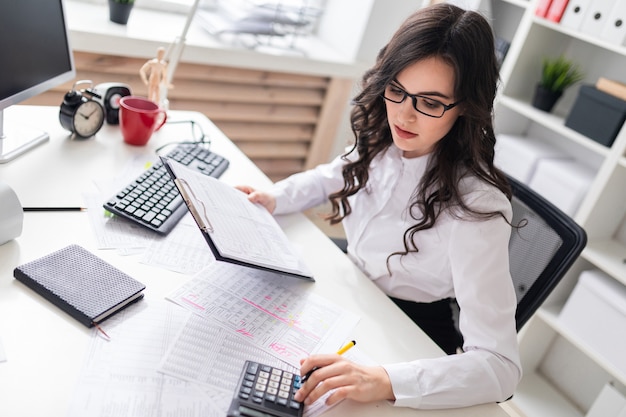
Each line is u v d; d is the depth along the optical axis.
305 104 2.48
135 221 1.08
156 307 0.91
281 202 1.29
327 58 2.34
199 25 2.22
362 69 2.44
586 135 1.99
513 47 2.25
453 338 1.26
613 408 1.90
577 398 2.18
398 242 1.20
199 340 0.86
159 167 1.27
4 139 1.24
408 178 1.19
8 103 1.11
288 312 0.98
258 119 2.39
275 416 0.76
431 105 0.98
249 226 1.08
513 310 1.00
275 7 2.16
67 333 0.81
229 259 0.91
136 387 0.75
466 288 1.01
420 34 0.95
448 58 0.93
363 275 1.17
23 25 1.13
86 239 1.01
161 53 1.52
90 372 0.75
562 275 1.16
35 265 0.89
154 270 0.99
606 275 2.00
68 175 1.19
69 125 1.31
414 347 0.99
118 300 0.87
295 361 0.87
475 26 0.95
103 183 1.19
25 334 0.79
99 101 1.39
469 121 1.03
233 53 2.10
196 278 1.00
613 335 1.86
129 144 1.40
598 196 1.91
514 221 1.29
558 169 2.07
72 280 0.89
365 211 1.29
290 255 1.09
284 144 2.57
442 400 0.88
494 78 1.00
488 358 0.94
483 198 1.04
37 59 1.19
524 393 2.17
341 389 0.81
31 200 1.07
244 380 0.79
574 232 1.17
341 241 1.56
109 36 1.83
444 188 1.08
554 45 2.28
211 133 1.60
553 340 2.24
